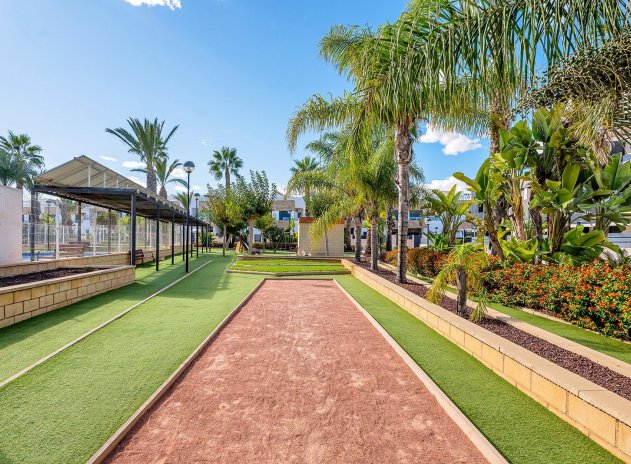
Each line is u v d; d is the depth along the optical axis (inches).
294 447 98.1
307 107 414.6
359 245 642.2
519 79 143.3
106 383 135.0
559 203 264.1
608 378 123.1
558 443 97.6
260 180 932.0
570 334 197.8
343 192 576.4
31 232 422.0
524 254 287.4
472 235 716.7
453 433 105.7
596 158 252.8
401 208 357.1
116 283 360.8
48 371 145.6
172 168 1264.8
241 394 130.3
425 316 230.7
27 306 229.1
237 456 93.9
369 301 310.3
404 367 158.7
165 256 868.0
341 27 384.8
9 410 113.5
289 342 195.2
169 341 188.9
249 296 329.7
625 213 270.2
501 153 291.3
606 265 210.7
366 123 290.7
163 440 100.6
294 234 1503.4
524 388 128.6
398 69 190.5
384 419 113.5
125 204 563.8
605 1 119.3
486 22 149.5
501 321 201.0
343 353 177.6
